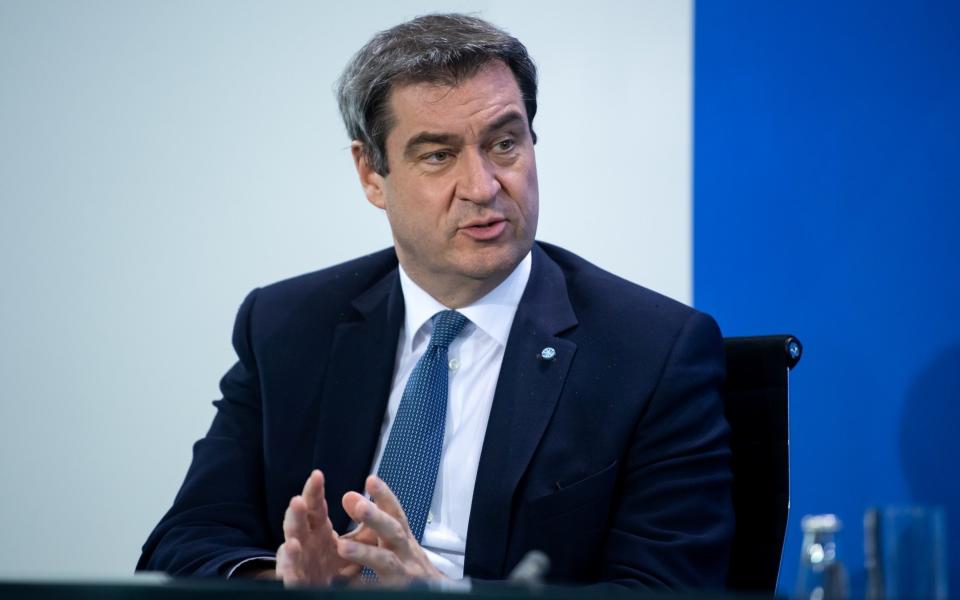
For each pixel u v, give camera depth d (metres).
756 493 4.91
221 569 4.64
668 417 4.77
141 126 8.30
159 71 8.31
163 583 2.36
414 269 5.12
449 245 4.87
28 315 8.27
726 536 4.62
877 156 7.55
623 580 4.45
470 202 4.79
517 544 4.65
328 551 4.25
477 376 5.05
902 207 7.50
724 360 5.04
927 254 7.45
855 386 7.54
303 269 8.20
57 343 8.26
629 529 4.65
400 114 4.88
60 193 8.30
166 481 8.14
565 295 5.18
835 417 7.56
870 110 7.57
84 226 8.28
